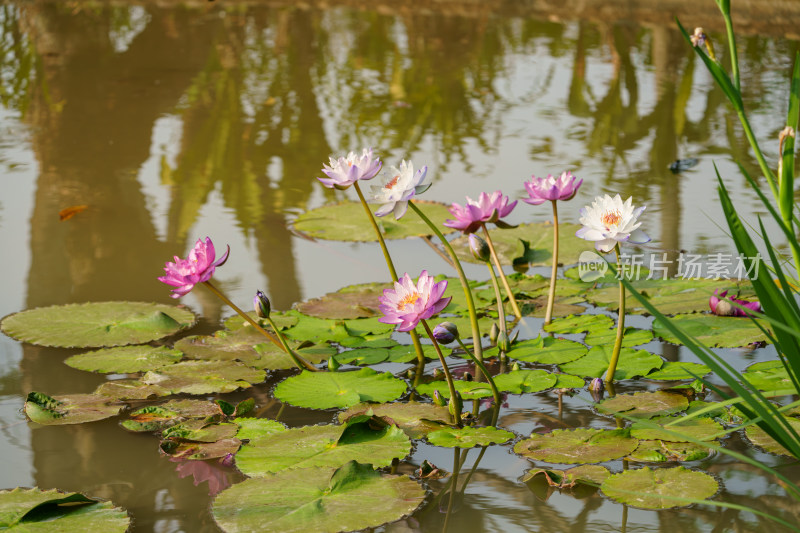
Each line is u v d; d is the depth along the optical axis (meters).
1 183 3.71
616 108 5.08
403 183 2.06
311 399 2.02
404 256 3.04
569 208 3.46
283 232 3.25
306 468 1.70
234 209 3.47
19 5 8.33
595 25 7.66
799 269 1.53
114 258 2.97
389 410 1.97
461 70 6.11
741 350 2.32
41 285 2.74
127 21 7.77
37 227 3.24
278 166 4.04
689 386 2.09
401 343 2.41
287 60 6.39
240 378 2.13
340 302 2.60
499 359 2.31
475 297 2.67
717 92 5.36
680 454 1.77
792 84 1.49
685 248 2.99
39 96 5.24
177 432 1.90
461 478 1.72
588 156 4.14
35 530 1.49
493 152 4.23
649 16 7.77
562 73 5.97
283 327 2.44
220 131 4.58
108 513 1.56
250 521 1.51
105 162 4.04
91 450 1.85
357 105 5.16
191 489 1.68
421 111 5.05
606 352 2.28
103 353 2.27
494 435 1.86
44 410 1.98
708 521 1.56
